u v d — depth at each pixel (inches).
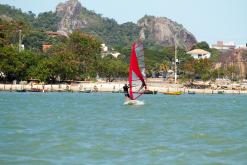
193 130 6117.1
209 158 4119.1
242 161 4001.0
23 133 5580.7
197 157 4153.5
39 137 5241.1
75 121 7121.1
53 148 4515.3
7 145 4665.4
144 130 6028.5
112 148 4557.1
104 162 3902.6
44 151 4357.8
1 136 5295.3
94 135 5467.5
